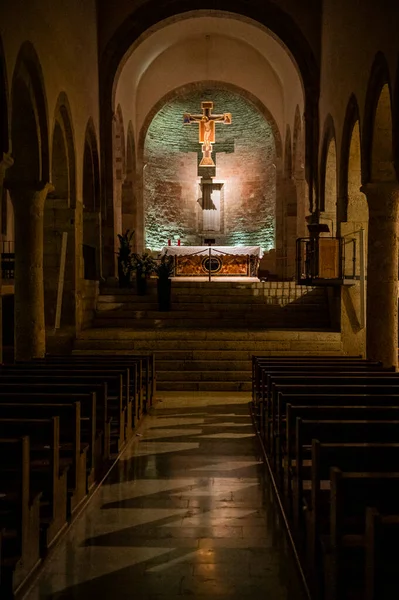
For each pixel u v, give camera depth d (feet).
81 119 47.67
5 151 29.58
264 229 78.43
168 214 80.07
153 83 74.23
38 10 35.70
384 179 36.60
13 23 31.01
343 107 44.11
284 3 54.34
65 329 44.73
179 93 75.25
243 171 80.33
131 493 19.51
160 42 68.33
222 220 80.89
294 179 68.80
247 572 13.85
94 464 20.29
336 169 47.06
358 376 23.97
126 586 13.16
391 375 24.27
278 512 17.78
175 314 49.80
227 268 67.21
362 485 10.75
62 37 41.52
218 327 48.88
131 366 28.07
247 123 79.77
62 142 44.47
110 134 55.42
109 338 44.50
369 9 36.35
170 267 52.26
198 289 52.44
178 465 22.72
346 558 11.44
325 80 51.29
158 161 79.30
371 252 37.19
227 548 15.19
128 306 51.29
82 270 47.57
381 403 18.45
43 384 21.49
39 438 16.51
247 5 54.49
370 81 35.88
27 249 37.60
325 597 11.93
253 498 19.04
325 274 44.32
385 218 36.96
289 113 68.59
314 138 54.60
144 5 54.75
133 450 24.79
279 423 19.25
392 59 31.45
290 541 15.47
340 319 44.68
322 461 12.90
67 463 17.60
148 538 15.81
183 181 81.00
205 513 17.69
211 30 69.15
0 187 29.68
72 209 45.19
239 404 34.65
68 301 44.96
